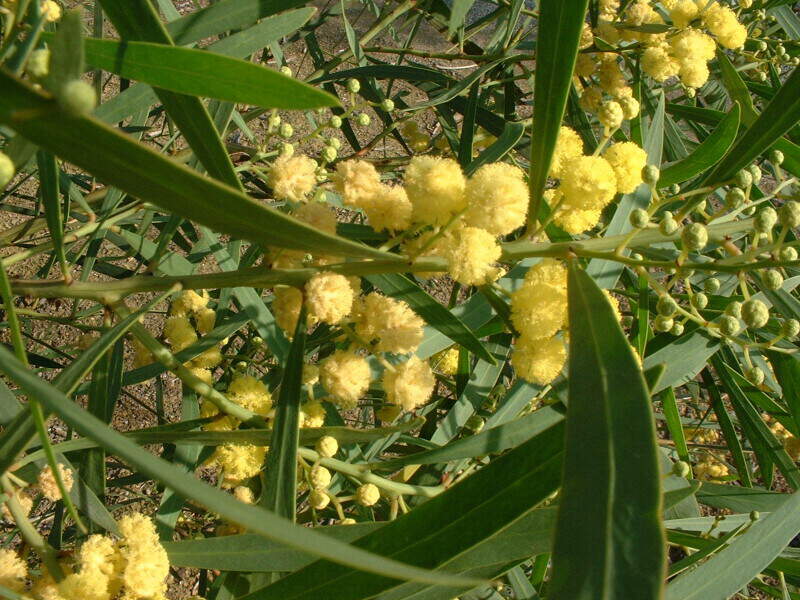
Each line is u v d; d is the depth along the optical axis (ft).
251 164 0.81
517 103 1.06
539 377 0.45
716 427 1.08
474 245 0.40
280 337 0.59
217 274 0.43
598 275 0.60
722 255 0.74
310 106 0.36
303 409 0.56
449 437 0.65
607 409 0.34
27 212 0.99
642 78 0.88
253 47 0.58
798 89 0.48
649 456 0.32
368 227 0.57
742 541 0.52
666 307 0.49
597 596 0.30
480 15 2.12
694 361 0.62
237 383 0.52
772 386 0.75
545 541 0.47
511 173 0.43
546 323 0.44
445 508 0.39
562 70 0.43
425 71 0.90
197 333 0.73
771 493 0.70
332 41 2.08
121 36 0.41
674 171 0.67
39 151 0.42
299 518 0.71
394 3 1.10
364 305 0.47
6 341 1.27
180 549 0.48
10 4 0.51
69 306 1.43
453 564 0.47
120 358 0.61
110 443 0.26
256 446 0.50
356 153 1.01
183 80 0.37
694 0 0.79
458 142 0.97
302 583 0.41
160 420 0.90
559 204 0.45
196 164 0.68
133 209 0.71
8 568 0.41
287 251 0.44
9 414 0.47
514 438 0.55
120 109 0.56
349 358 0.46
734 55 1.03
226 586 0.53
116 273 0.97
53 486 0.46
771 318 0.67
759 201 0.53
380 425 0.95
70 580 0.40
